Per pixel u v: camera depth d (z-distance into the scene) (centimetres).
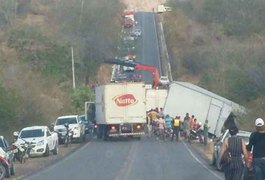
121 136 8738
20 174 4956
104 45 17612
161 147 7612
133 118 8569
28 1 19162
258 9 19588
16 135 6662
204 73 16112
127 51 19250
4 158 4662
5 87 8494
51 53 14138
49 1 19312
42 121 9462
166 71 17838
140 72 16338
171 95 9269
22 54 13738
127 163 5575
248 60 13038
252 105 9638
